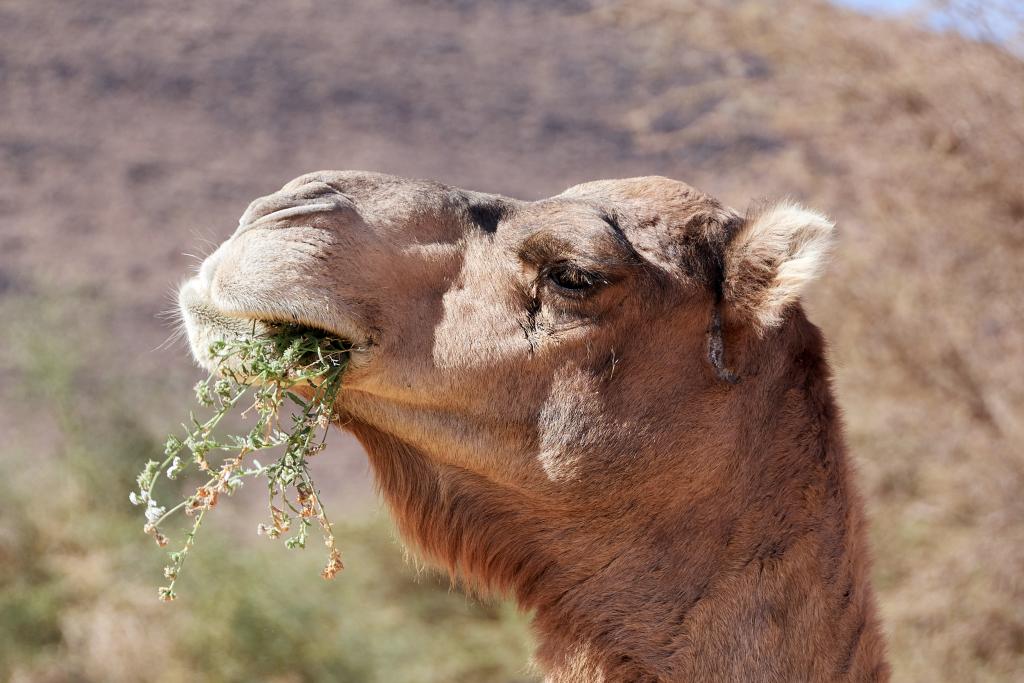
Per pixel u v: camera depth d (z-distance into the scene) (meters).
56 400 28.98
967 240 27.80
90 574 25.38
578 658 10.70
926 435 27.67
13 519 26.14
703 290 10.77
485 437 10.73
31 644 24.44
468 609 26.55
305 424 10.45
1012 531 26.34
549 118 60.88
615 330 10.61
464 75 64.50
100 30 63.38
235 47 64.06
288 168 55.31
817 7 30.45
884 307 28.14
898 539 27.34
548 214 10.88
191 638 24.28
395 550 27.39
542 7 72.81
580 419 10.58
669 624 10.45
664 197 11.24
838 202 29.58
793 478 10.63
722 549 10.48
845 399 28.31
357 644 24.66
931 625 25.97
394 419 10.78
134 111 57.84
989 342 27.47
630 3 34.50
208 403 10.23
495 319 10.63
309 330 10.22
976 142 27.58
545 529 10.88
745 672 10.26
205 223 50.03
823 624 10.32
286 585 25.16
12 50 60.69
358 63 64.38
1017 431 26.89
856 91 29.33
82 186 51.34
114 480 27.42
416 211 10.74
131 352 38.03
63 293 34.25
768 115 33.38
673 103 38.78
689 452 10.57
